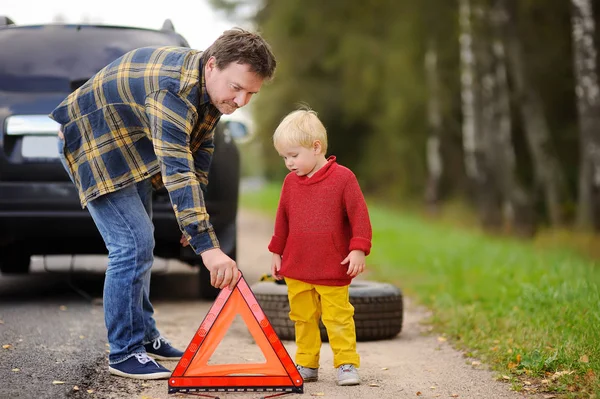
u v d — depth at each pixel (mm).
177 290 7094
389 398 3656
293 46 24234
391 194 26875
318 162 3959
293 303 3980
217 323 3674
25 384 3740
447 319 5727
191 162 3596
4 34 6047
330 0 23109
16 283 7090
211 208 5855
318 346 3998
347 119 25891
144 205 4141
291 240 3924
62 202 5559
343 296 3916
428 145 24734
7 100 5641
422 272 8586
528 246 13992
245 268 8688
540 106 20484
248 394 3662
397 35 20766
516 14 18875
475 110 19484
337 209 3887
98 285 7059
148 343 4270
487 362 4406
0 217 5516
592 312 4938
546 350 4332
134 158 3805
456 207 24000
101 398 3566
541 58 21062
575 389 3730
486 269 8094
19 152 5555
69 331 4992
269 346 3695
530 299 5660
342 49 22078
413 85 21500
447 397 3684
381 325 5117
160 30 6375
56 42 5980
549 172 19125
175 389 3641
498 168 19484
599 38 15438
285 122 3961
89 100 3770
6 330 4945
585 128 15570
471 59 19125
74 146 3850
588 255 12586
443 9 19938
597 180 15500
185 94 3586
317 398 3623
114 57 5961
